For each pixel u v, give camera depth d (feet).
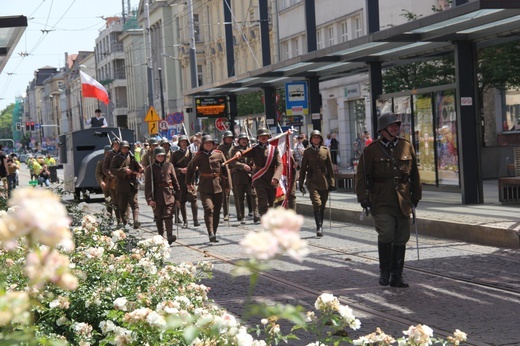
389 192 33.96
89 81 119.44
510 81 92.32
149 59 184.24
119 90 351.25
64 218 6.23
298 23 152.05
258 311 8.80
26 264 6.88
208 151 54.13
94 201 102.27
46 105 590.96
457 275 36.86
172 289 22.39
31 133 607.37
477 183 63.41
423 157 71.92
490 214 54.39
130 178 65.16
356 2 131.03
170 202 52.21
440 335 25.67
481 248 45.62
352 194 82.33
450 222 50.42
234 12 187.52
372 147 34.22
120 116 351.87
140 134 311.88
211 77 214.69
